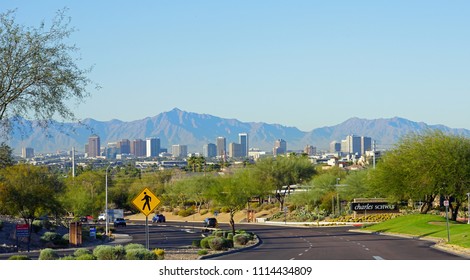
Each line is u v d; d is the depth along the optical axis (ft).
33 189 176.86
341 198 318.24
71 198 260.01
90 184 357.61
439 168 210.38
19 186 175.22
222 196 200.95
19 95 78.54
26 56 77.66
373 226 228.84
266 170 360.07
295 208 352.28
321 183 335.26
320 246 142.10
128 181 456.45
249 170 362.74
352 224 271.28
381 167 232.53
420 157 215.92
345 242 157.38
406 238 172.55
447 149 213.66
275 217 330.54
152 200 101.45
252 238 168.04
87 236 195.31
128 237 213.87
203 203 437.58
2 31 77.51
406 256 106.01
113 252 95.76
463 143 216.33
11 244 162.50
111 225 298.35
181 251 134.00
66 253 137.59
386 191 227.40
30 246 165.89
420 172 213.87
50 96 78.69
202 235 210.38
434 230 183.62
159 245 161.58
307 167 367.45
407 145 228.63
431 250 122.31
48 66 78.38
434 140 219.82
